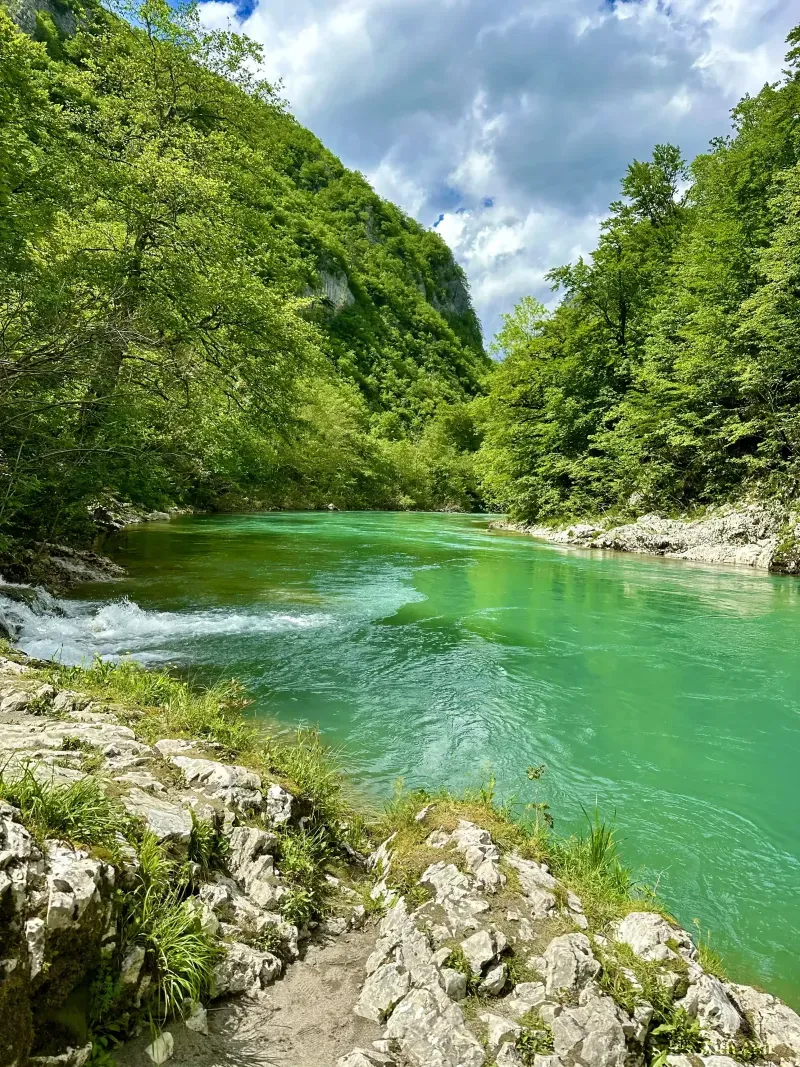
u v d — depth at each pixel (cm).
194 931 255
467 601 1243
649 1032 250
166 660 797
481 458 3606
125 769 355
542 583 1471
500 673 811
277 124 1691
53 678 535
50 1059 187
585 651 920
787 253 1911
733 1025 259
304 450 4422
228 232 1455
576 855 390
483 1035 238
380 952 285
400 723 647
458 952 274
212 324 1405
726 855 448
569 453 2988
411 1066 226
